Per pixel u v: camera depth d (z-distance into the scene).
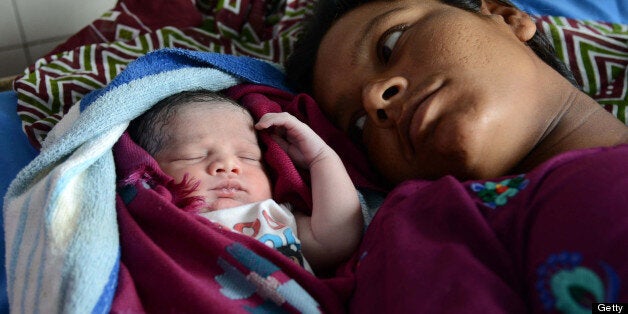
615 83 1.07
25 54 1.50
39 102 1.06
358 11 0.91
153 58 0.91
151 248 0.65
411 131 0.74
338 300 0.67
